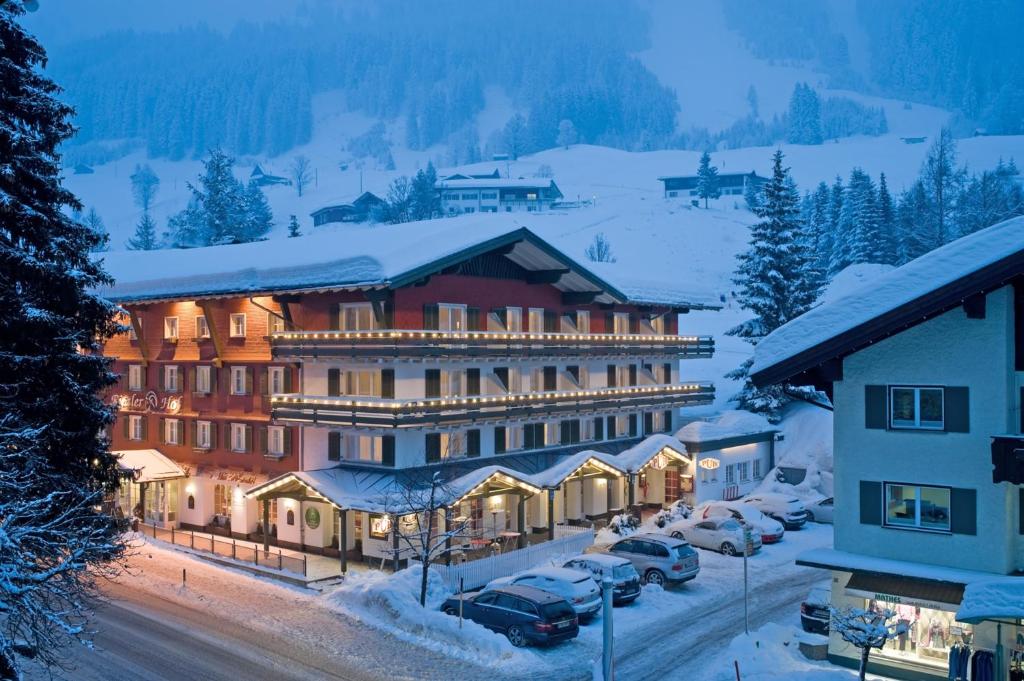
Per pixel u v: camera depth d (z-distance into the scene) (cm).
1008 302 2589
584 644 3175
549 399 5056
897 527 2736
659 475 5844
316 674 2842
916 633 2714
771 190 7425
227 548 4375
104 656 2959
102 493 3011
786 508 5203
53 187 2850
